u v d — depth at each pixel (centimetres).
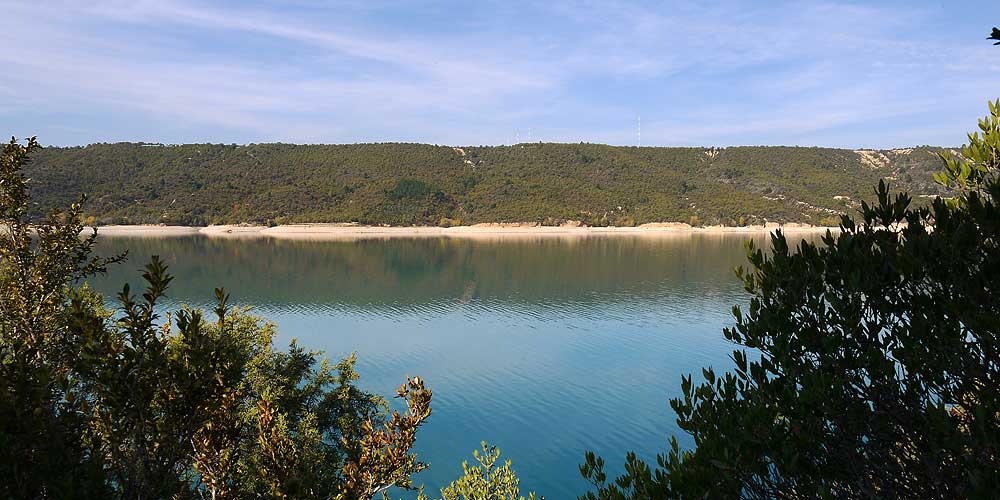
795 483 460
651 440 3109
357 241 15638
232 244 14250
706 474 464
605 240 16125
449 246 14325
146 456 542
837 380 454
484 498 1443
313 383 2447
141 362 548
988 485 354
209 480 626
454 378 4116
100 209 17200
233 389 626
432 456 2927
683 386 559
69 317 537
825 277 512
